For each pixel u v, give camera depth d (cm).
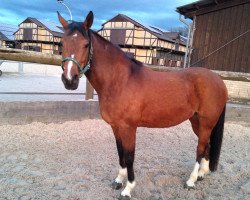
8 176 272
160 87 248
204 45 990
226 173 317
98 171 299
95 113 510
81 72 213
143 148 386
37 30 3045
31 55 528
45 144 369
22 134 396
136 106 236
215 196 262
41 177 274
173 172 310
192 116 297
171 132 481
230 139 468
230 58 933
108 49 234
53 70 1716
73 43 205
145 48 2511
